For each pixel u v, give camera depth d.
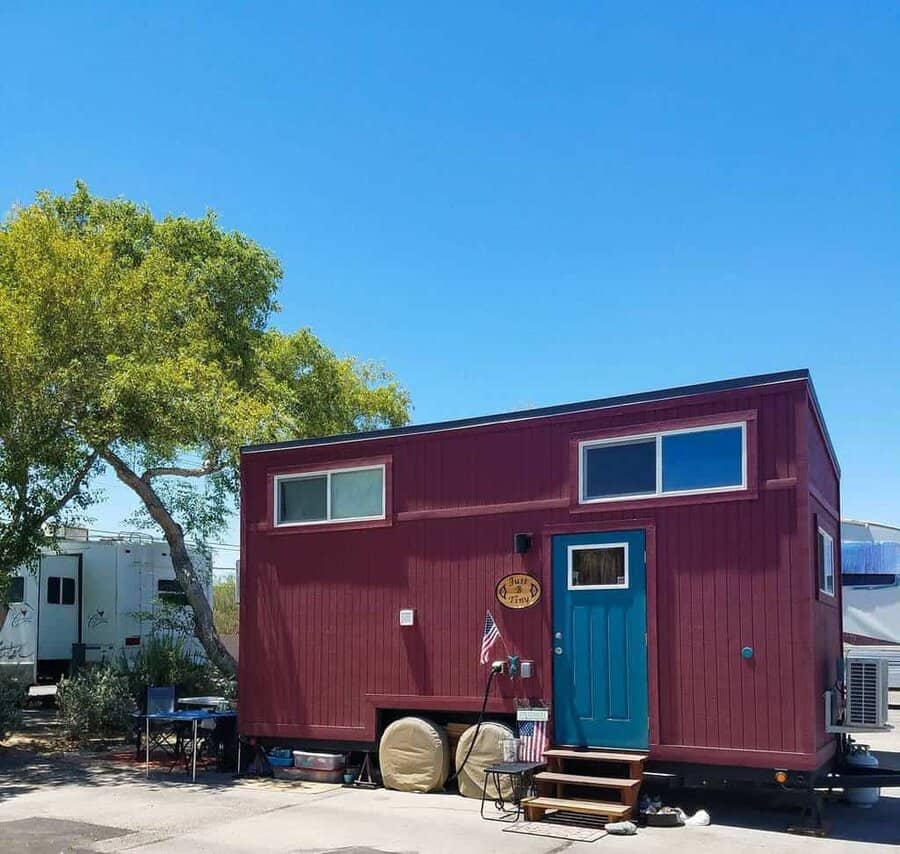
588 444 10.43
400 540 11.55
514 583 10.68
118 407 14.47
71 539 19.64
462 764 10.66
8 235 15.09
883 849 8.26
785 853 8.15
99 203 19.19
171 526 17.66
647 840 8.64
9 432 13.75
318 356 20.61
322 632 11.97
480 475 11.10
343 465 12.09
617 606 10.02
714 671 9.40
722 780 9.29
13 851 8.48
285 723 12.09
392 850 8.42
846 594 20.67
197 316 17.92
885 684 9.58
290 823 9.48
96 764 13.02
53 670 19.39
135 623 19.59
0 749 14.04
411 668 11.26
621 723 9.84
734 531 9.48
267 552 12.55
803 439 9.25
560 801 9.53
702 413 9.77
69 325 14.38
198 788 11.33
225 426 15.29
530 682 10.44
